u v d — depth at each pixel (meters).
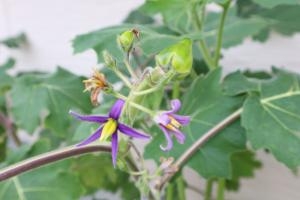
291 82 0.31
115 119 0.23
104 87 0.24
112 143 0.23
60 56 0.63
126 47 0.25
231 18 0.40
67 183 0.32
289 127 0.29
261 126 0.29
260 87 0.31
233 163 0.42
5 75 0.49
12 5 0.66
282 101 0.30
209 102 0.32
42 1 0.62
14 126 0.46
